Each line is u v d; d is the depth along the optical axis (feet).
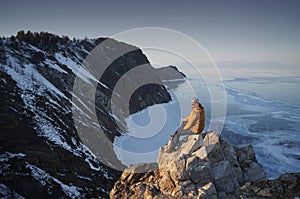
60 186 44.19
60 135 57.88
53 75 86.33
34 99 64.49
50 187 42.19
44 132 54.90
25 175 41.60
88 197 45.78
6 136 47.98
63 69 95.40
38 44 106.52
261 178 19.65
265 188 16.72
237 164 20.31
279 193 16.06
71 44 143.74
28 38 103.91
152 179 20.34
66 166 50.98
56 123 61.16
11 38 93.30
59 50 119.03
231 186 18.08
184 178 18.13
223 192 17.51
